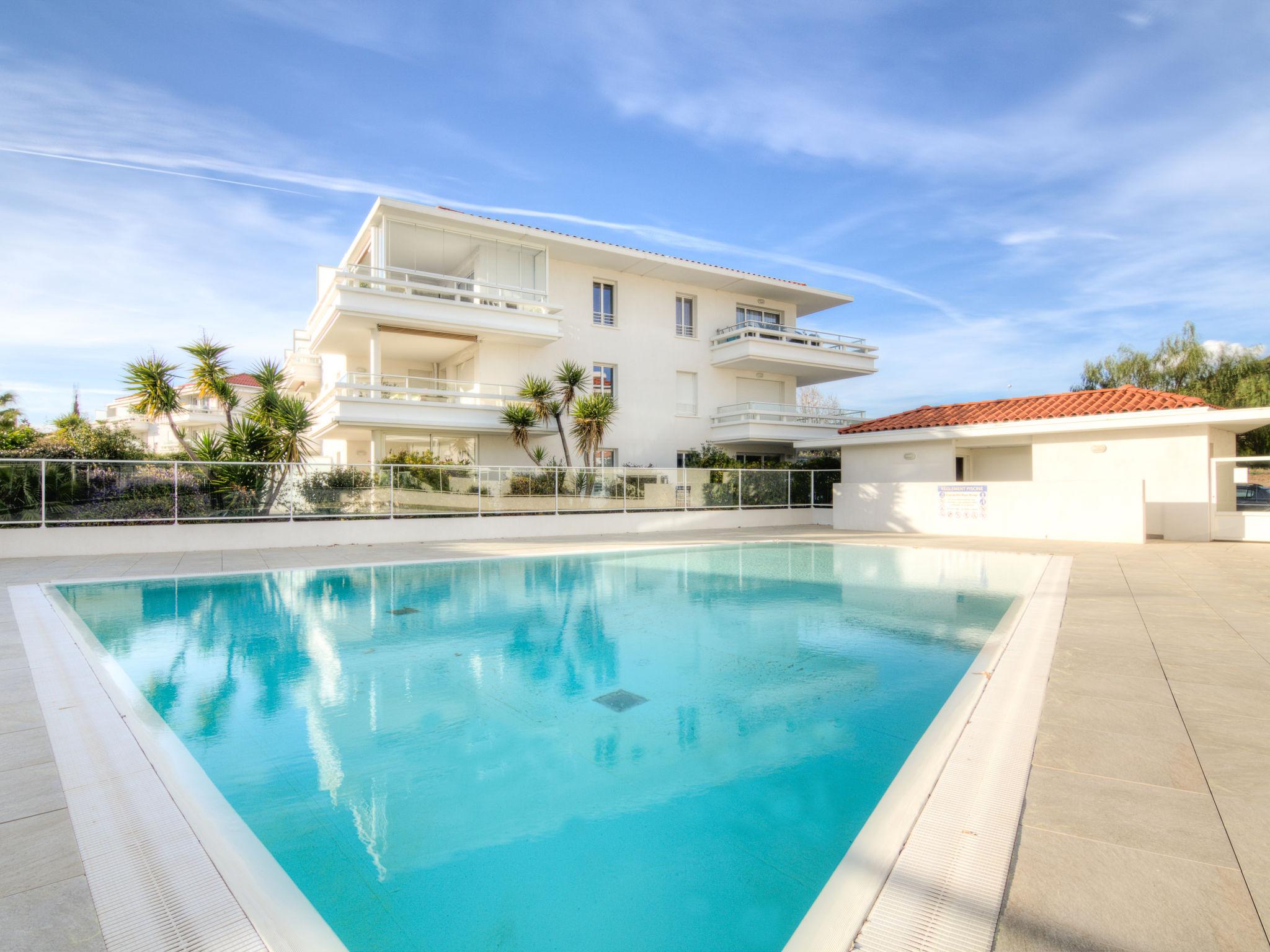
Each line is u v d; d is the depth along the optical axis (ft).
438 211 62.69
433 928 7.80
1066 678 15.65
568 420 71.51
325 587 34.12
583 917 8.02
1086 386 114.73
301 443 57.52
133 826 9.08
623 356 78.69
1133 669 16.42
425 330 64.18
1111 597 27.14
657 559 46.14
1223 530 52.49
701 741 13.73
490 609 28.30
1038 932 6.37
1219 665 16.69
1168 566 37.22
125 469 44.68
